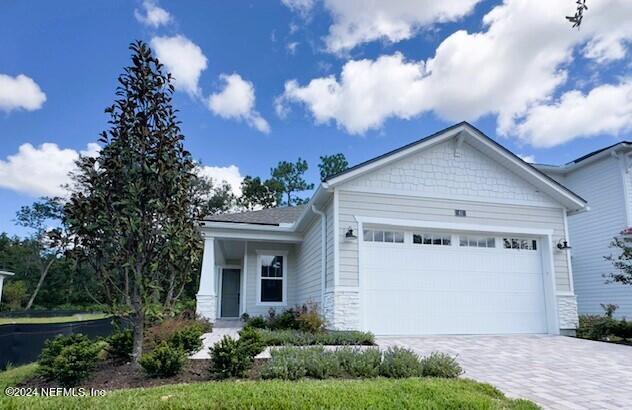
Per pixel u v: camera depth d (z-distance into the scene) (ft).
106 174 18.61
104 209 18.31
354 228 33.06
